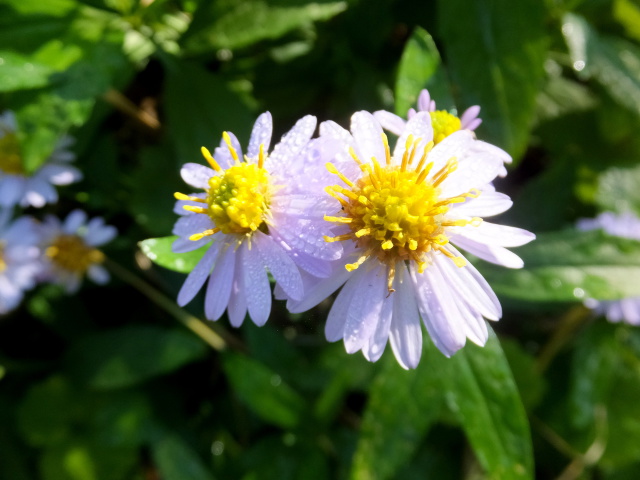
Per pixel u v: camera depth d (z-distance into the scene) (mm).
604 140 101
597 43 92
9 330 107
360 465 69
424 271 50
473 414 60
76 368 96
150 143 109
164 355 93
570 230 68
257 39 80
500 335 100
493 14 80
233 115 85
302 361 90
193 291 51
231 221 50
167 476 89
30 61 77
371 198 49
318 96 101
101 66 79
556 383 96
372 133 50
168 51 86
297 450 86
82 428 99
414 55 62
